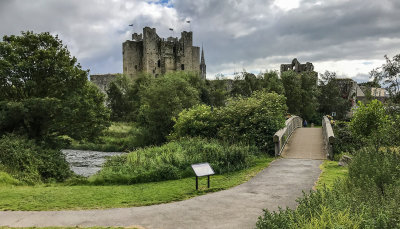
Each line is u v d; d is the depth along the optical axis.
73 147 47.47
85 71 30.11
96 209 8.95
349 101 63.41
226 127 20.69
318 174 13.04
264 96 23.14
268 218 5.44
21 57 28.41
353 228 4.77
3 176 14.48
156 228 7.30
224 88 72.31
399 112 17.33
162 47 97.00
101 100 32.72
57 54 29.67
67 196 10.48
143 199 9.91
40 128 27.48
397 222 4.88
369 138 16.92
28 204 9.50
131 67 97.06
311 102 61.00
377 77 18.44
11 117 24.95
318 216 5.18
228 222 7.60
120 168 14.34
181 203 9.41
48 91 29.16
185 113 24.78
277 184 11.50
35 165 18.12
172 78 59.00
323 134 25.55
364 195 6.56
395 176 8.30
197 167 10.98
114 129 55.34
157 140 45.16
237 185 11.63
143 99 56.00
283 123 21.14
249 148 18.73
